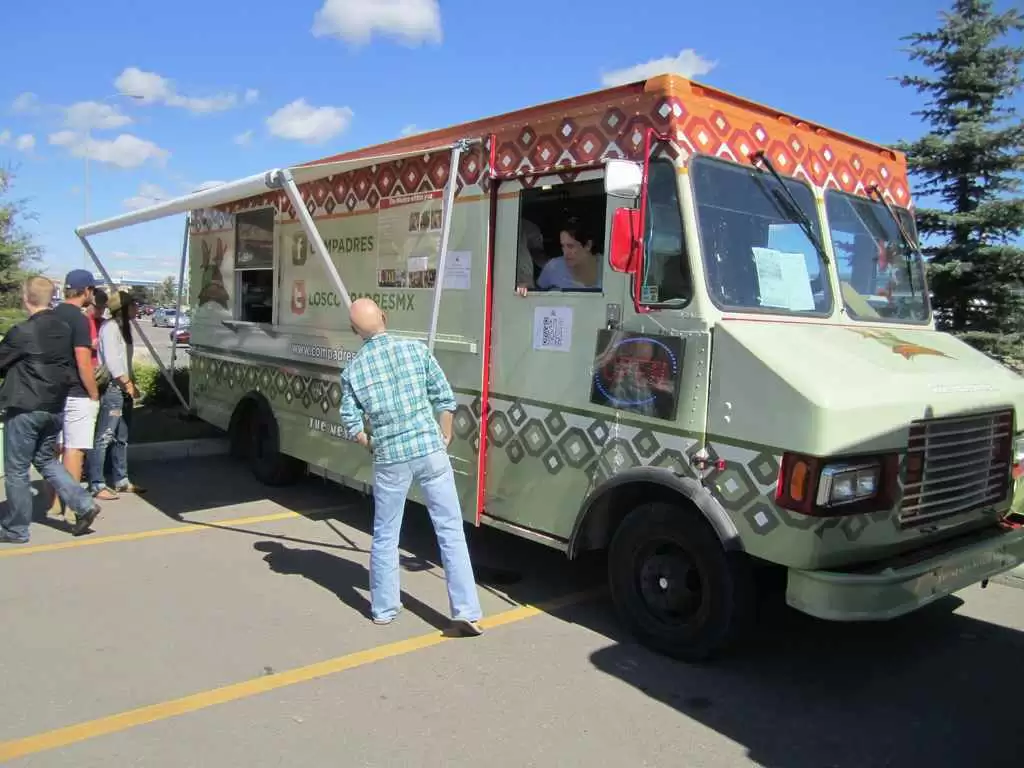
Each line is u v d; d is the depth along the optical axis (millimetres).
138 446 8883
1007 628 4918
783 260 4430
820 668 4312
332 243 6637
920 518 3961
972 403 4129
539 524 4879
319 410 6855
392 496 4531
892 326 4914
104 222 7594
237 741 3416
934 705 3949
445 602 5070
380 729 3551
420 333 5723
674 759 3412
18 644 4266
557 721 3674
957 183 11141
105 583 5191
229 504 7254
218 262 8570
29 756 3254
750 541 3814
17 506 5863
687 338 4051
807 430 3555
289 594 5105
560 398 4715
